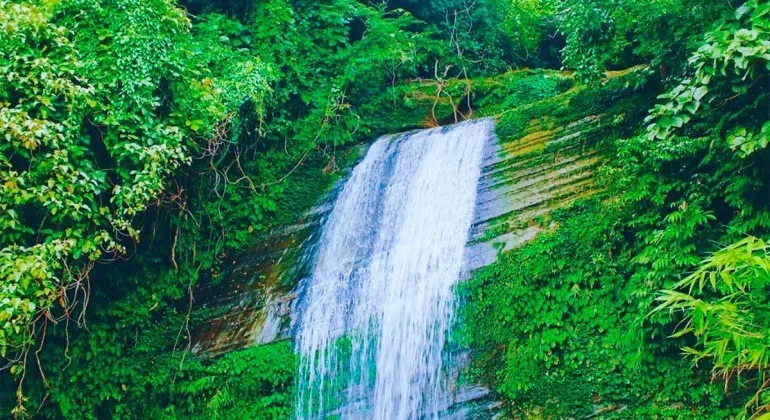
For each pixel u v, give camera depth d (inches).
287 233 347.6
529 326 243.9
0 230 254.8
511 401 236.7
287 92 373.7
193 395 291.9
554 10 457.1
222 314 317.7
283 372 284.0
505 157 306.0
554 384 232.4
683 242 223.9
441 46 446.0
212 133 315.3
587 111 295.3
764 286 138.9
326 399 273.0
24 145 256.4
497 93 408.8
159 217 326.0
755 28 206.4
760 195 218.8
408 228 314.3
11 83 259.6
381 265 304.5
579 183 275.1
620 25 289.1
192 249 332.5
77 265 285.3
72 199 267.6
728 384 209.5
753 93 224.4
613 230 247.6
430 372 256.8
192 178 336.5
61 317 275.3
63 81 266.7
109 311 308.8
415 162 345.1
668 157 231.6
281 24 380.8
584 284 245.6
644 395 221.5
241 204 349.4
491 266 264.4
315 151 377.1
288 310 307.6
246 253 343.3
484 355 247.9
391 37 401.1
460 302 262.7
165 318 318.7
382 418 261.0
